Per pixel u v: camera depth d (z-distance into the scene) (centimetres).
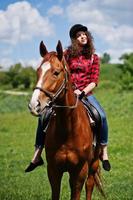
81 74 774
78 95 751
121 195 995
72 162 708
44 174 1326
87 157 729
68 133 700
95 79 775
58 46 671
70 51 772
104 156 816
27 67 8662
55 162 711
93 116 776
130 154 1628
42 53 691
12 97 4962
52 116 714
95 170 830
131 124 2458
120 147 1736
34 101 623
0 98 4900
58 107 692
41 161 791
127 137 1995
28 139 2138
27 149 1847
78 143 707
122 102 3525
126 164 1449
